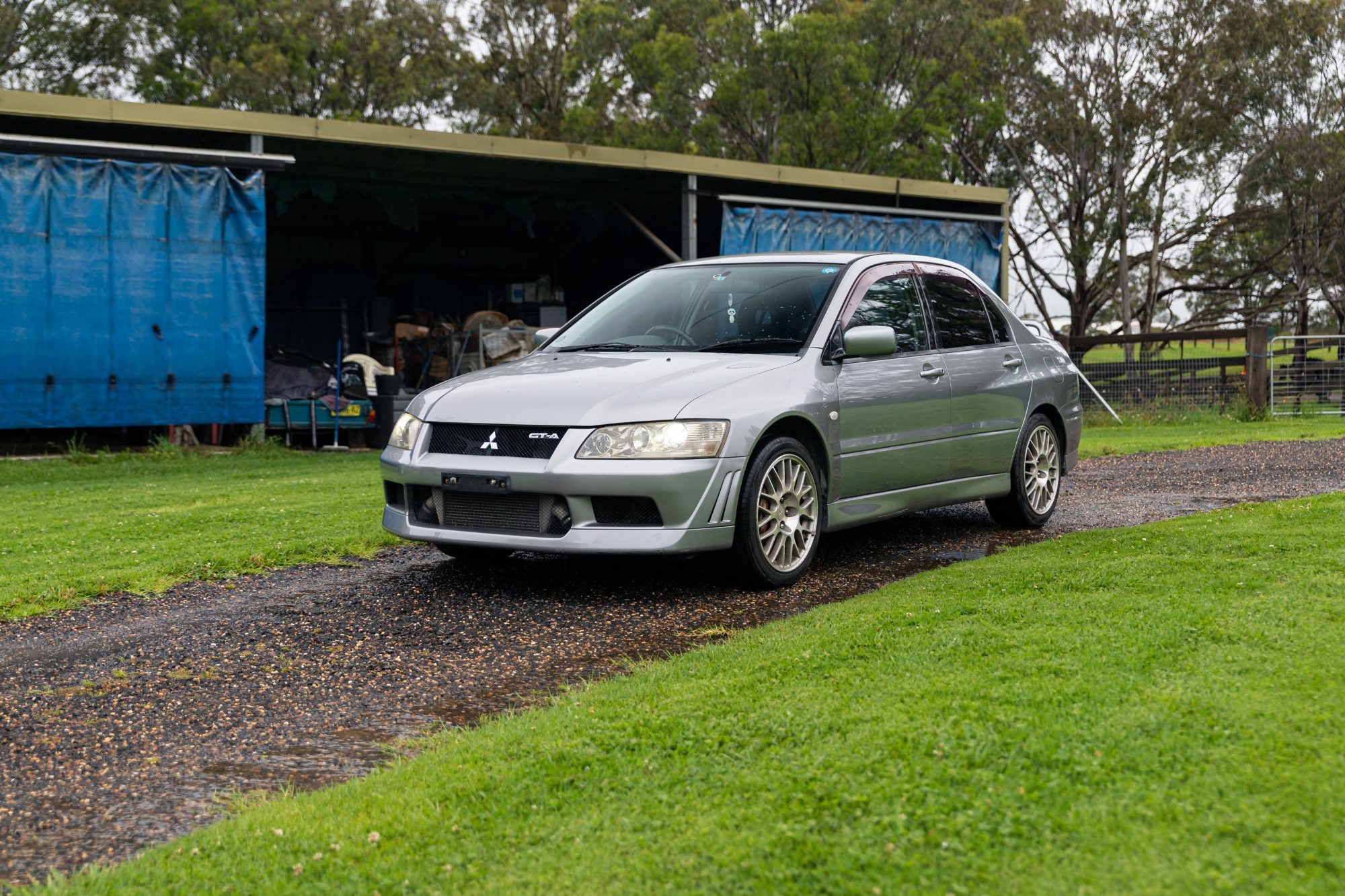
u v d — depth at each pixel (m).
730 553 5.13
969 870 2.16
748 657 3.76
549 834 2.46
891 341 5.54
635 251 24.72
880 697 3.13
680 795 2.60
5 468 11.49
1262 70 32.06
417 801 2.70
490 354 17.20
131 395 12.89
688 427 4.92
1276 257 35.72
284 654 4.35
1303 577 4.31
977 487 6.47
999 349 6.74
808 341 5.58
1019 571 4.89
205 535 6.90
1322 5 31.31
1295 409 18.91
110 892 2.34
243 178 13.59
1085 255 34.53
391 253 24.78
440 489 5.18
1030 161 35.50
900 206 20.36
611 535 4.85
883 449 5.80
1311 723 2.71
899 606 4.31
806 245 18.34
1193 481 9.01
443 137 14.92
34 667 4.22
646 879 2.22
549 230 24.27
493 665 4.16
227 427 14.53
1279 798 2.34
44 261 12.34
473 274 25.73
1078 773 2.52
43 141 12.25
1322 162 32.50
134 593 5.42
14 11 33.09
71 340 12.52
